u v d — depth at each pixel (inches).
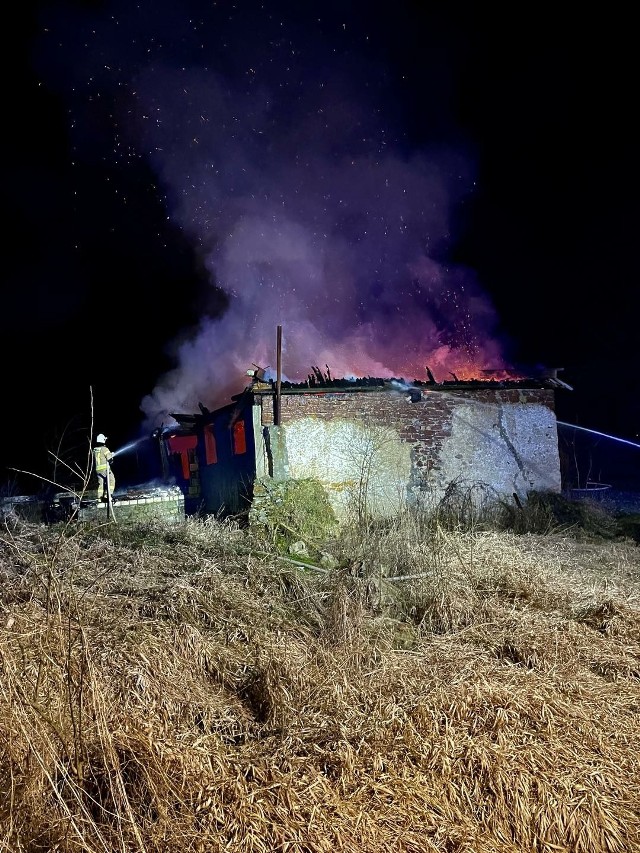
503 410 550.3
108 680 179.3
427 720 179.9
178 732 171.8
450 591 281.1
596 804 151.3
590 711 192.4
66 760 149.6
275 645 229.3
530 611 272.1
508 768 159.9
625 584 316.2
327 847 136.1
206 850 133.7
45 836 131.3
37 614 213.3
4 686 159.9
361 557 325.7
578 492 683.4
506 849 143.6
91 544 335.0
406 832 142.7
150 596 263.7
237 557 332.5
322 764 164.1
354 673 210.2
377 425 527.5
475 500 530.6
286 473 504.7
